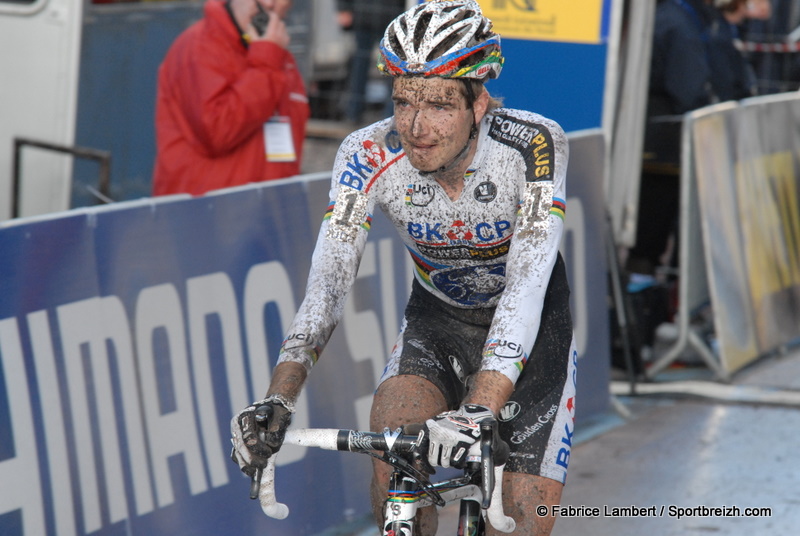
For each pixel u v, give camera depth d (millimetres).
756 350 17969
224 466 10258
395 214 7613
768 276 18656
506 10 17125
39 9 16406
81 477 8883
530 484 7207
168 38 19172
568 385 7629
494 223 7453
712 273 16984
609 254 16422
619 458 13984
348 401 11578
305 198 11328
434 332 7945
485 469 5605
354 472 11766
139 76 18844
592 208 15383
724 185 17469
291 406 6227
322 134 30969
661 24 18828
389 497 6332
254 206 10648
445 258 7785
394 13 30734
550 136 7254
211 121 13773
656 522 11906
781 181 19453
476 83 6746
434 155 6742
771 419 15500
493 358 6508
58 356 8727
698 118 16672
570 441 7520
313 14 21359
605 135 15672
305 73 21453
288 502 10797
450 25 6559
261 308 10719
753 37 24891
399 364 7504
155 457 9547
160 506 9570
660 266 20359
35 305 8555
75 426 8844
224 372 10273
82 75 17734
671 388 16844
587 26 16641
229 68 13898
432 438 5754
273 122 14828
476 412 5914
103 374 9102
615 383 17172
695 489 12875
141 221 9469
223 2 14109
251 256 10609
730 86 20281
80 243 8922
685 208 16625
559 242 7113
